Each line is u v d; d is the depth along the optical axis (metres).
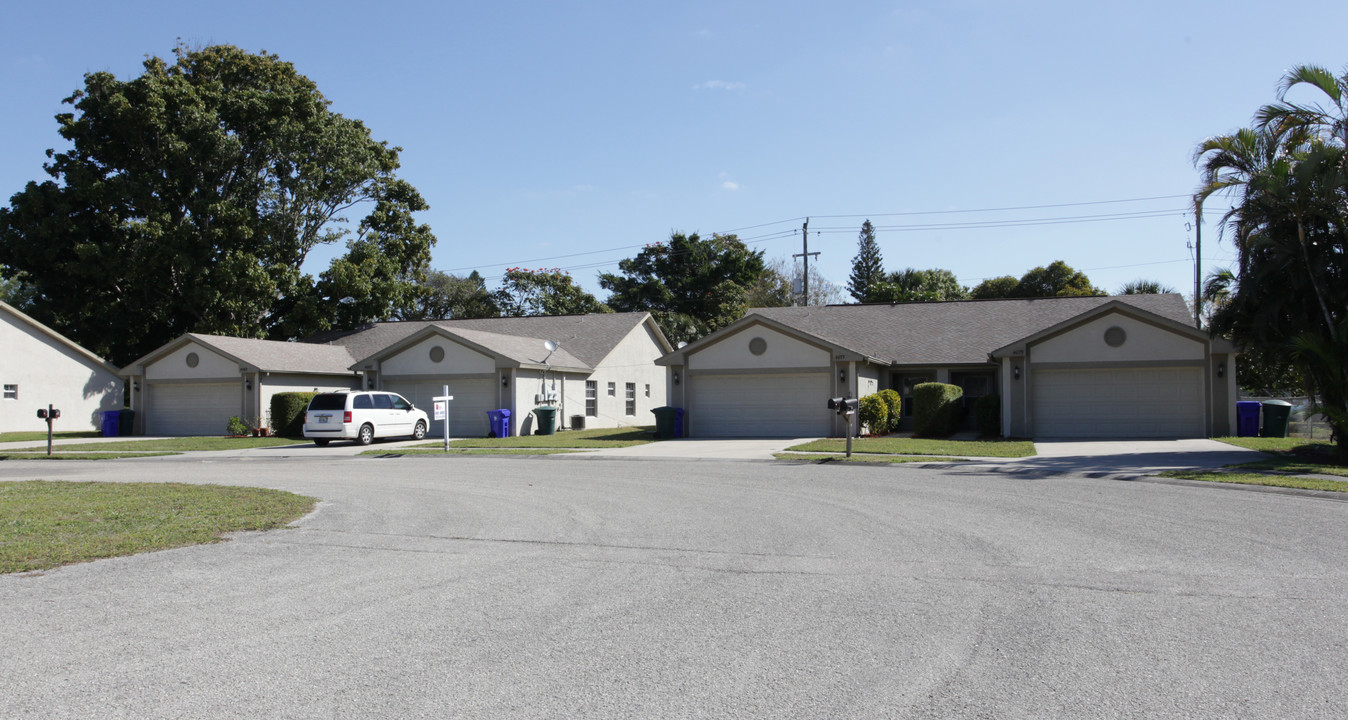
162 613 6.33
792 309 35.75
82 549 8.62
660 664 5.14
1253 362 20.77
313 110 39.75
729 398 27.80
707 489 13.71
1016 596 6.66
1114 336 24.23
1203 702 4.49
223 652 5.41
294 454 23.89
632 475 16.17
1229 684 4.75
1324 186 16.95
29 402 36.09
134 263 35.66
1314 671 4.93
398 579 7.41
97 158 37.44
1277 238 18.27
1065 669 5.00
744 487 13.92
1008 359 24.92
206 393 33.62
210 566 7.96
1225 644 5.43
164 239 35.53
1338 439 17.12
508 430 30.02
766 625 5.95
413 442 27.84
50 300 38.44
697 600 6.64
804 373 26.95
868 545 8.77
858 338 31.52
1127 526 9.76
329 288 40.66
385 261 41.84
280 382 33.28
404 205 44.78
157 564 8.05
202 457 23.67
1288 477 13.92
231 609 6.44
